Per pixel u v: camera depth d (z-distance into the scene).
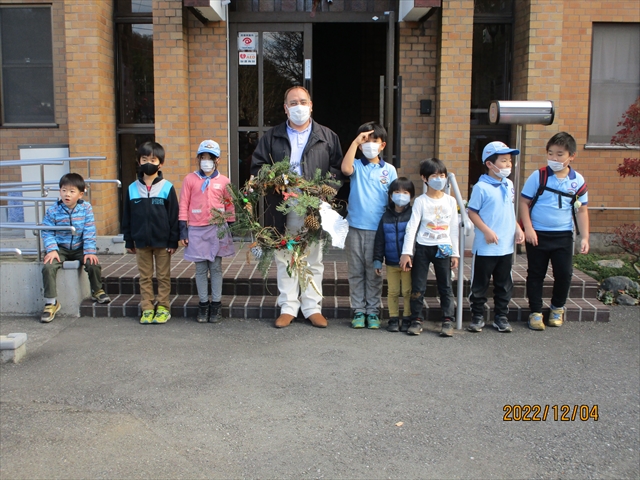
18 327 5.84
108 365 4.95
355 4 8.16
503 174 5.54
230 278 6.43
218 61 8.02
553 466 3.61
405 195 5.36
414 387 4.56
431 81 8.05
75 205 6.15
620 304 6.63
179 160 7.93
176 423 4.05
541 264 5.76
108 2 8.17
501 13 8.25
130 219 5.82
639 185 8.55
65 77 8.61
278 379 4.69
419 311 5.63
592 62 8.52
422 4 7.10
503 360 5.07
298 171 5.55
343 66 11.44
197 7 7.21
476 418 4.13
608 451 3.77
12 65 8.66
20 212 8.75
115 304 6.16
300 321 6.00
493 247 5.57
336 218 5.30
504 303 5.73
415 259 5.54
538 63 7.71
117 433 3.95
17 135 8.71
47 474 3.52
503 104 6.32
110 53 8.26
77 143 7.91
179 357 5.10
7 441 3.86
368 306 5.81
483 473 3.52
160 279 5.93
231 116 8.30
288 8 8.16
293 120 5.49
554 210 5.66
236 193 5.40
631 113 7.00
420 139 8.16
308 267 5.49
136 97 8.52
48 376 4.76
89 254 6.13
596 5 8.27
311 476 3.49
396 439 3.86
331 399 4.37
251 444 3.81
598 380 4.72
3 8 8.58
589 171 8.52
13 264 6.21
